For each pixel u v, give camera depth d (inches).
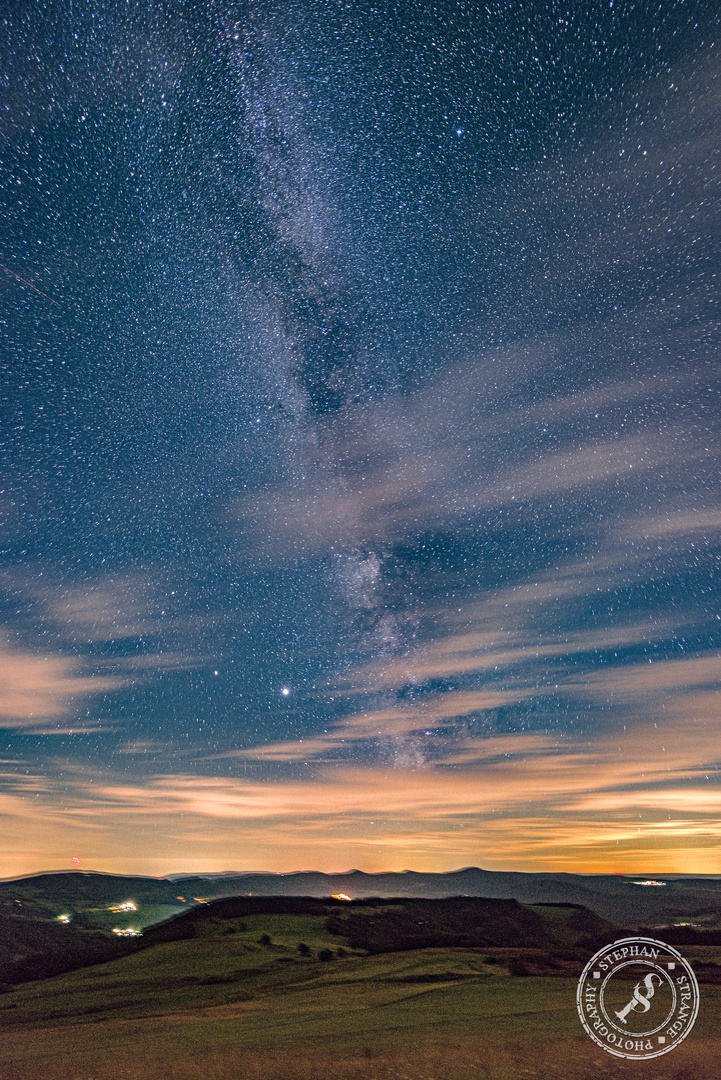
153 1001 1697.8
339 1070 877.2
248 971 1920.5
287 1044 1128.2
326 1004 1514.5
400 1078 821.9
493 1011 1314.0
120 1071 976.3
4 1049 1298.0
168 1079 896.9
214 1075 895.7
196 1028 1349.7
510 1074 815.1
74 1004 1732.3
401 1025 1235.9
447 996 1496.1
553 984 1552.7
